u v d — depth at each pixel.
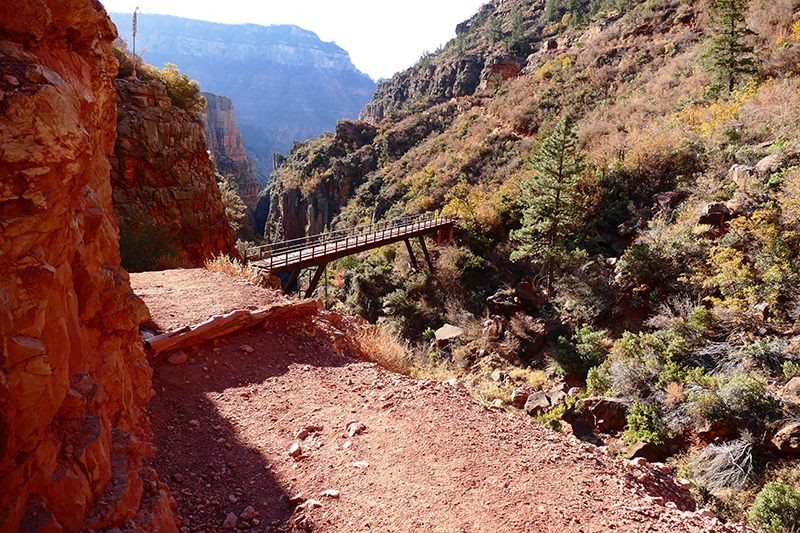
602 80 47.03
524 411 13.22
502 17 107.50
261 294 9.03
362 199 66.12
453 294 25.95
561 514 3.53
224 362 6.24
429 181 50.25
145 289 8.95
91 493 2.41
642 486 4.16
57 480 2.18
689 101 28.23
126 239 16.16
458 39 113.69
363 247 21.42
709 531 3.49
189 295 8.64
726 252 13.16
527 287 20.91
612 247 20.62
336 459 4.23
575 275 19.56
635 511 3.67
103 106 3.93
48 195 2.16
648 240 17.61
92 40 3.26
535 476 4.05
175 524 2.95
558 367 15.13
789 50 25.45
